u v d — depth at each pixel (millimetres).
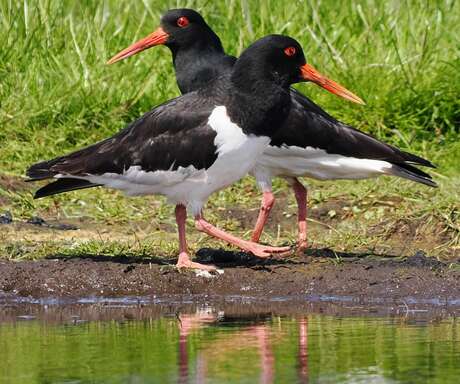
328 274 11578
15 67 16766
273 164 12430
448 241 13062
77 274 11477
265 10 17828
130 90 16719
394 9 17734
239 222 14070
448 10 17750
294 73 11469
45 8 17531
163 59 17281
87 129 16312
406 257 12305
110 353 9148
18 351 9242
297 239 13039
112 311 10836
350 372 8539
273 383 8250
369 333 9805
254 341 9547
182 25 13594
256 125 11109
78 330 10023
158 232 13594
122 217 14148
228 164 11203
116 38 17547
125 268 11562
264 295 11359
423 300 11125
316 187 14906
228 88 11148
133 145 11289
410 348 9258
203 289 11438
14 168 15398
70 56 17031
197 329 10023
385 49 17125
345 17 17812
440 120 16438
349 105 16234
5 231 13406
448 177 14906
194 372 8555
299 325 10133
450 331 9867
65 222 14062
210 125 11039
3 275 11438
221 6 18219
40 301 11234
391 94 16359
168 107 11266
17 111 16172
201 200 11508
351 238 13125
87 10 17938
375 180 14703
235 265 12016
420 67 16672
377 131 16047
